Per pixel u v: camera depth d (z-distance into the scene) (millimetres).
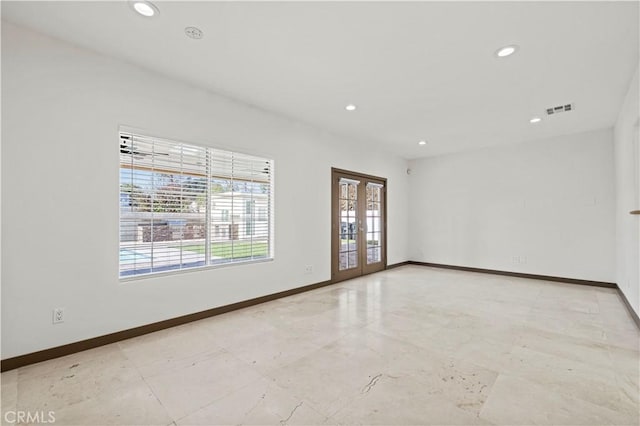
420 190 7137
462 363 2338
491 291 4625
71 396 1914
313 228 4793
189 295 3271
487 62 2832
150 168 3057
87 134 2631
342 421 1678
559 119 4402
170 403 1841
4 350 2242
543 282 5258
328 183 5078
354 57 2762
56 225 2471
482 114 4207
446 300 4121
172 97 3178
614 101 3730
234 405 1822
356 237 5750
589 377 2129
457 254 6523
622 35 2391
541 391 1957
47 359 2404
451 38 2459
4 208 2256
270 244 4176
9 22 2275
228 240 3699
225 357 2443
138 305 2902
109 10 2145
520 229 5688
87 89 2637
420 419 1689
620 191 4191
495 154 6000
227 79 3207
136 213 2957
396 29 2348
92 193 2650
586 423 1647
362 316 3451
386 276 5844
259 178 4062
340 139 5320
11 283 2277
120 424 1658
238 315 3506
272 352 2533
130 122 2879
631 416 1706
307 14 2182
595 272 4934
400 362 2354
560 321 3273
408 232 7297
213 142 3516
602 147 4879
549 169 5379
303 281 4605
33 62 2383
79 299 2574
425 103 3820
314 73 3068
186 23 2289
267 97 3662
